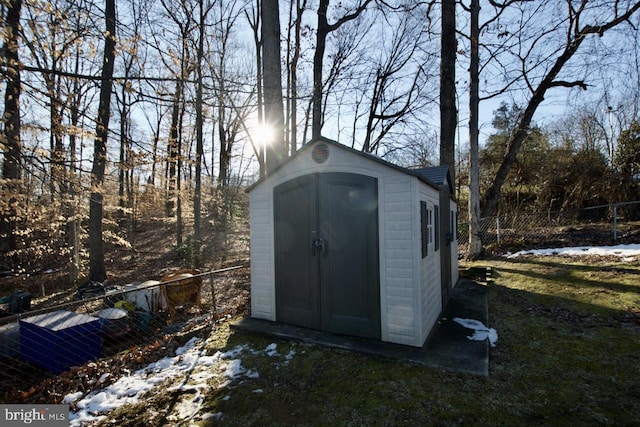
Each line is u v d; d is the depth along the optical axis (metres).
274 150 7.07
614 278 5.86
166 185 9.27
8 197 4.91
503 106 16.12
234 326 4.60
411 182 3.70
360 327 4.00
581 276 6.27
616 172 11.44
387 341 3.85
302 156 4.41
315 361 3.59
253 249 4.97
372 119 15.86
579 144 13.77
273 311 4.75
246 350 4.00
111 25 6.03
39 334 4.28
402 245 3.75
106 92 8.56
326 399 2.89
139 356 4.10
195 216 14.12
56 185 4.94
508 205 14.74
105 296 4.05
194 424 2.65
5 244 9.60
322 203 4.23
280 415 2.70
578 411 2.53
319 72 11.05
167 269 11.96
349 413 2.67
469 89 9.84
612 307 4.66
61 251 9.70
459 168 18.36
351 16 10.53
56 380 3.66
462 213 17.05
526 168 14.67
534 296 5.65
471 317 4.80
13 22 4.10
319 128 11.70
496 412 2.57
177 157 6.12
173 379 3.43
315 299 4.32
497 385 2.95
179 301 6.41
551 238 9.90
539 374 3.11
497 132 16.64
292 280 4.54
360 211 4.00
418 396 2.83
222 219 16.08
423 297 3.85
